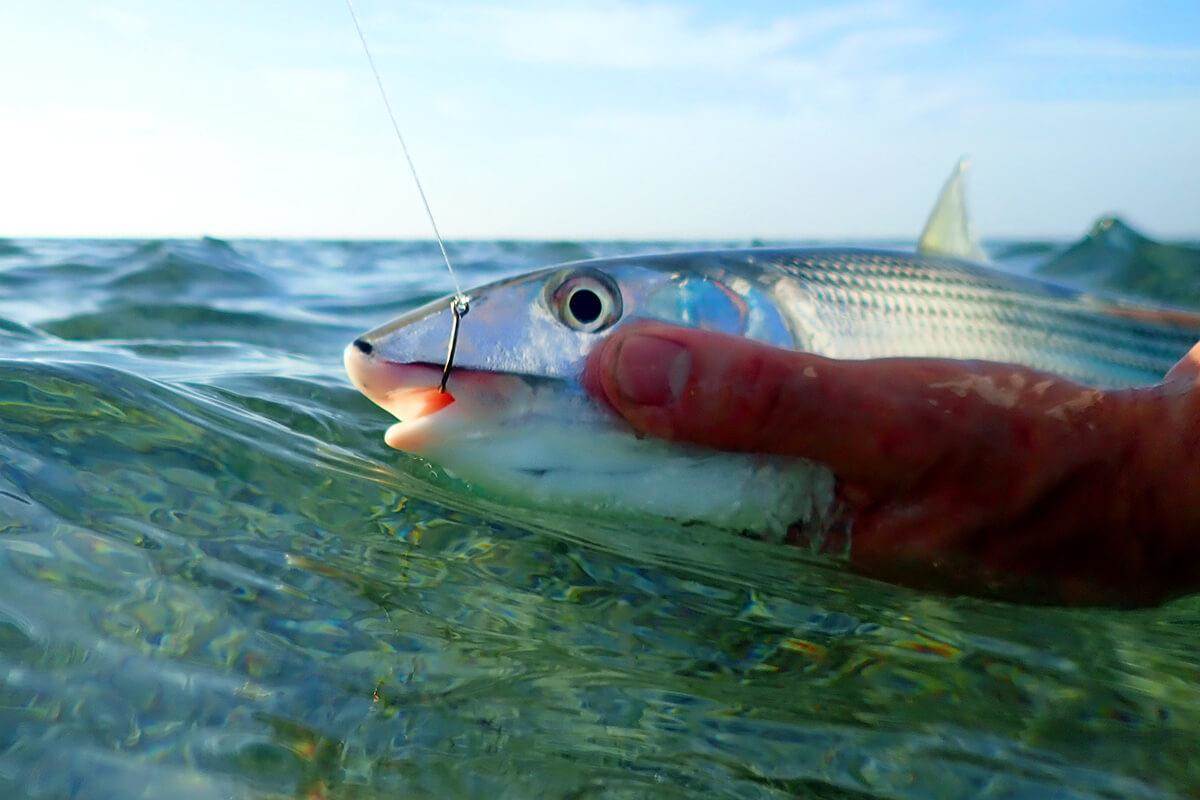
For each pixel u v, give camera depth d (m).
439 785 0.13
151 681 0.14
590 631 0.17
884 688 0.16
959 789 0.13
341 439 0.28
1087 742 0.14
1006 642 0.17
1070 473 0.17
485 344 0.22
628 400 0.19
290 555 0.19
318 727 0.14
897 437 0.18
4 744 0.12
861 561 0.19
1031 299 0.29
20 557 0.17
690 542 0.21
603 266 0.24
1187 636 0.18
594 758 0.14
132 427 0.23
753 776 0.13
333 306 0.70
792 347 0.26
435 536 0.20
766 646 0.17
